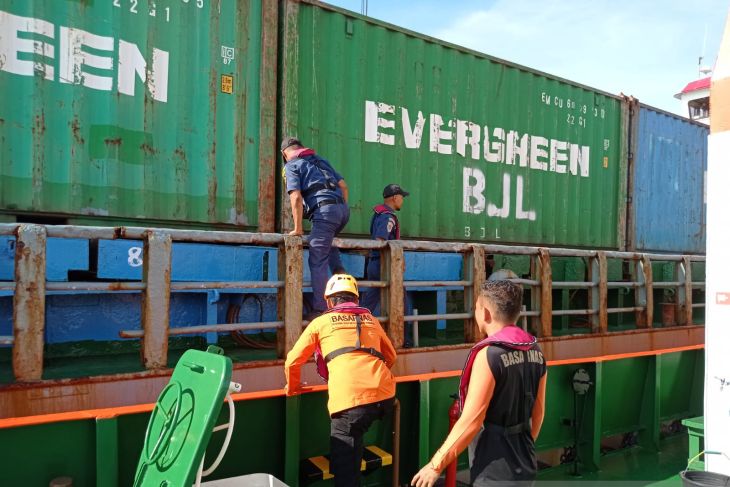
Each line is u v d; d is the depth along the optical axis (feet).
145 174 16.05
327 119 19.48
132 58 15.79
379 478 11.32
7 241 12.18
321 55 19.27
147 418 8.89
